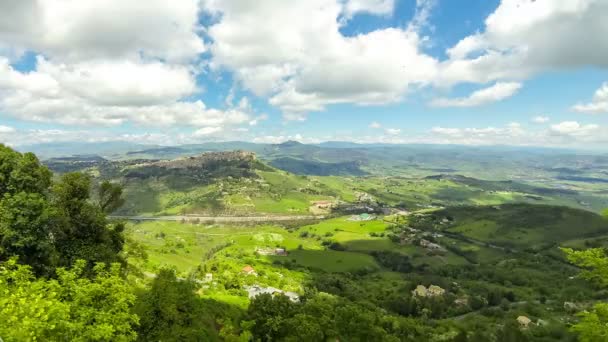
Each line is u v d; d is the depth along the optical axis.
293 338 70.81
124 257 74.69
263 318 78.88
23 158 55.41
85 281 31.36
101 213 63.09
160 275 49.56
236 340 71.88
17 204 49.06
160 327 43.94
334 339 79.25
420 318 153.62
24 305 23.78
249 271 193.00
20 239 47.59
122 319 30.50
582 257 31.23
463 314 161.50
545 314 143.50
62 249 56.25
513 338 106.50
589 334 28.36
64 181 60.47
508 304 166.25
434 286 187.62
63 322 25.00
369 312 132.88
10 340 21.50
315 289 176.50
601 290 166.25
